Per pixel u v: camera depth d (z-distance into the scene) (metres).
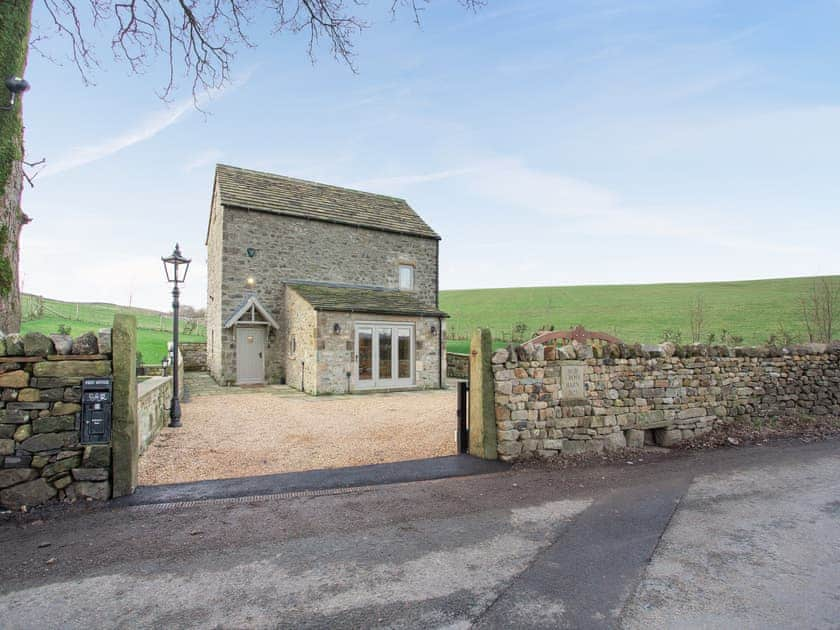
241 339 17.53
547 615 2.78
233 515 4.39
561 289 55.75
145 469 6.12
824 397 9.77
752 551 3.72
